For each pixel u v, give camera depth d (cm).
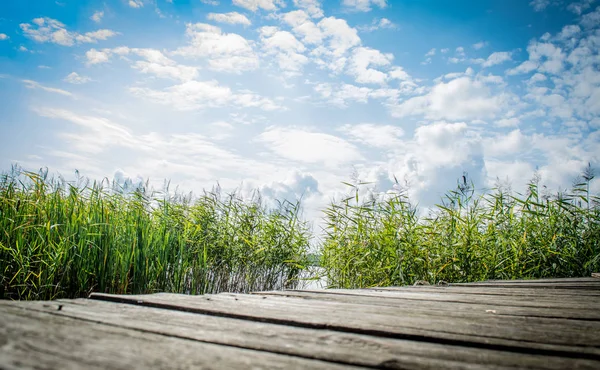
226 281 565
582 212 514
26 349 81
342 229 547
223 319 134
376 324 135
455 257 489
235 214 607
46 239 395
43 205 414
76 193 438
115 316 123
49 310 122
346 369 86
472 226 506
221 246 574
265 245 600
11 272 379
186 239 514
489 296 248
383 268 495
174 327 115
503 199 533
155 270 445
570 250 513
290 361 89
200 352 90
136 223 451
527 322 150
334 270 555
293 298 204
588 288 311
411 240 505
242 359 88
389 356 98
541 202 526
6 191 403
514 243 509
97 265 402
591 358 104
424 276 491
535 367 94
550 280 390
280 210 621
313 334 118
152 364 79
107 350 85
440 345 113
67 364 74
